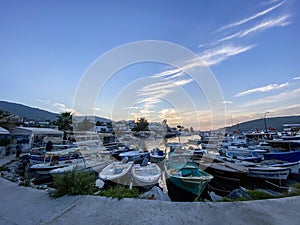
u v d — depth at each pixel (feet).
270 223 8.38
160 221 8.78
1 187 15.49
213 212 9.60
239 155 45.50
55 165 31.14
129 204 10.82
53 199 12.25
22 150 51.44
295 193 13.55
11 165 35.22
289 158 35.83
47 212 10.26
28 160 38.32
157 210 9.97
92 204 11.04
